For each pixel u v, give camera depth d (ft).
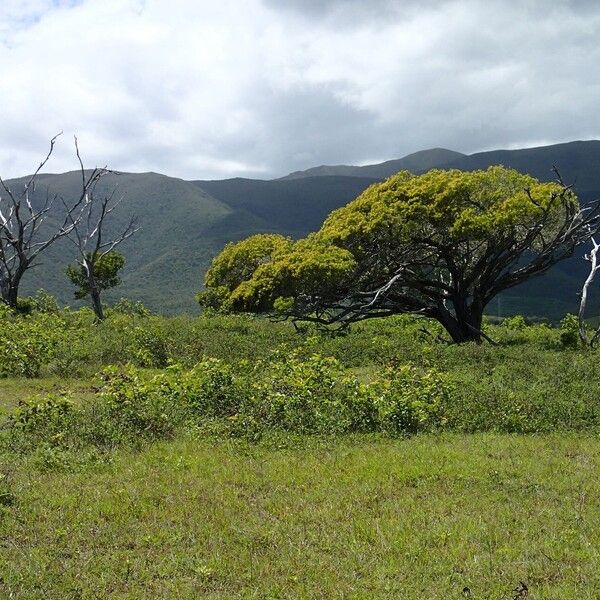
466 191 75.51
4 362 53.88
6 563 19.25
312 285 76.48
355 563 19.54
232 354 58.65
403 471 27.84
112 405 35.70
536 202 72.33
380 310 92.48
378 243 78.79
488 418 37.35
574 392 42.14
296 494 25.39
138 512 23.30
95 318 85.46
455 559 19.81
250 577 18.70
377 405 36.19
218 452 30.96
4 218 106.63
